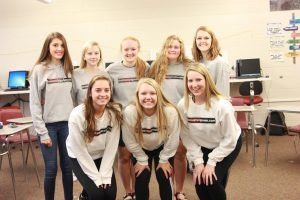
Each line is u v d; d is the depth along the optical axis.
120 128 2.28
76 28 5.74
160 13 5.61
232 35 5.53
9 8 5.79
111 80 2.50
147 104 2.13
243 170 3.50
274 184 3.06
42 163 4.22
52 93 2.44
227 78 2.62
